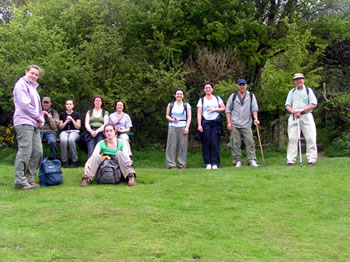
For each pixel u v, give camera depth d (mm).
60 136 9852
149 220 4953
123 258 3939
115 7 13758
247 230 4758
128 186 6660
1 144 12062
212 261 3926
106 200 5699
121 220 4930
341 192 6227
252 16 13320
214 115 8859
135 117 13352
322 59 16281
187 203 5680
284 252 4172
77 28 13594
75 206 5398
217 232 4660
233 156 9078
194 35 12641
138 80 12391
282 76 11984
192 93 13133
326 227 4910
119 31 13359
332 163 8758
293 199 5973
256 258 4004
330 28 13523
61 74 11344
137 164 11336
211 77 12641
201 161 11664
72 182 6949
